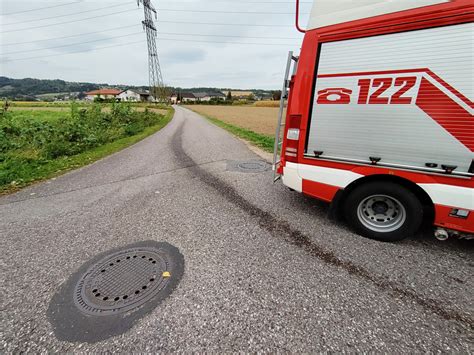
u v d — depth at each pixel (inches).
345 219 132.6
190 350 61.6
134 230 122.0
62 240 113.4
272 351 61.3
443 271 90.1
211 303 76.1
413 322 69.4
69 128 363.9
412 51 88.4
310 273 89.7
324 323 69.2
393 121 96.1
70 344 63.4
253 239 113.1
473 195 87.0
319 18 105.9
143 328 67.7
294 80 117.4
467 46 80.0
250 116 1266.0
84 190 181.8
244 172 228.1
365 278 87.0
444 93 85.4
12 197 169.2
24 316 71.9
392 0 89.4
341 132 108.0
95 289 82.1
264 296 79.0
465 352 61.0
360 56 98.1
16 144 284.2
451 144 87.4
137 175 220.7
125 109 642.8
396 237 107.6
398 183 103.1
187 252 102.9
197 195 169.3
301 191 125.6
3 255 102.3
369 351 61.2
